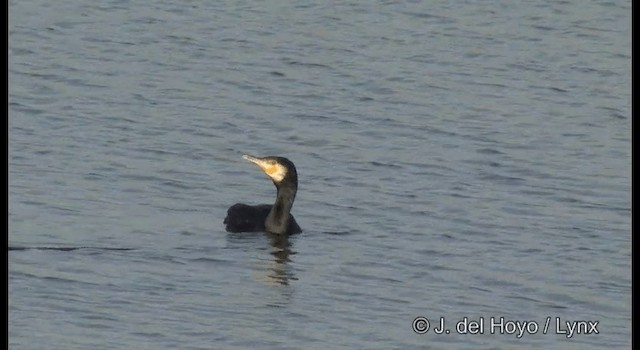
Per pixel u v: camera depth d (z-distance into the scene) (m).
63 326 21.58
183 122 32.12
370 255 24.83
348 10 39.81
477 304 22.91
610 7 39.94
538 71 36.03
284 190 25.75
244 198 28.02
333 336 21.62
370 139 31.50
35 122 31.70
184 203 27.45
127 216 26.50
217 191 28.28
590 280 23.92
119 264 23.98
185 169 29.34
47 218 26.09
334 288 23.39
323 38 37.94
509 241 25.69
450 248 25.30
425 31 38.50
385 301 22.92
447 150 30.86
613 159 30.55
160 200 27.53
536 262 24.69
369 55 36.81
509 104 33.88
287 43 37.53
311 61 36.34
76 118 32.09
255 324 21.88
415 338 21.61
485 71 35.97
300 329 21.80
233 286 23.34
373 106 33.50
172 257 24.41
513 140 31.52
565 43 37.88
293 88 34.56
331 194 28.11
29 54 36.22
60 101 33.16
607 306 22.95
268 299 22.80
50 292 22.66
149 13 39.31
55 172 28.67
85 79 34.75
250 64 36.12
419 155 30.53
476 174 29.48
